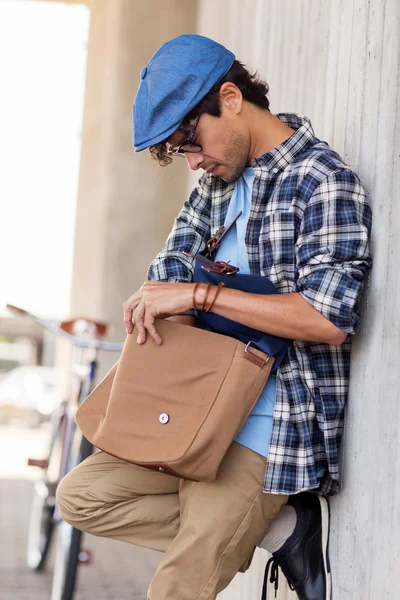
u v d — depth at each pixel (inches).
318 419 87.7
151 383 84.7
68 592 148.0
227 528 85.2
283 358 87.1
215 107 86.8
